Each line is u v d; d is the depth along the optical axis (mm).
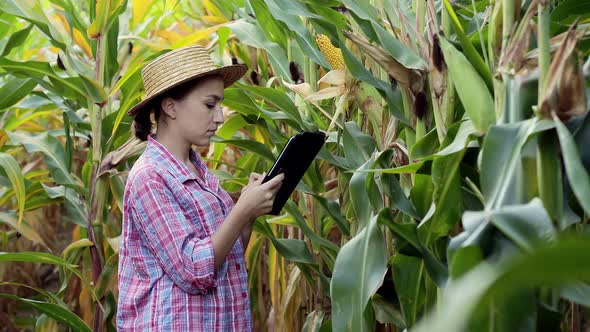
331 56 2398
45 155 3326
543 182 1451
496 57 1666
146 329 2018
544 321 1447
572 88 1384
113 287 3479
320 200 2510
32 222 4773
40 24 3094
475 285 698
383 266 1805
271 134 2783
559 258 521
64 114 3277
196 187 2090
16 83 3260
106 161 3109
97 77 3168
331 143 2803
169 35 3949
